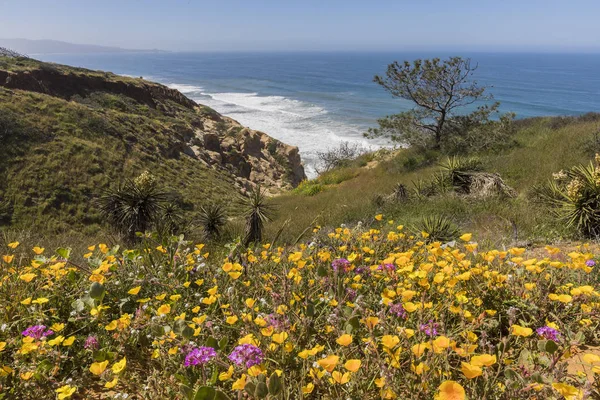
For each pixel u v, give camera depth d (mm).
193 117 46906
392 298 2223
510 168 13688
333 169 27625
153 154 33281
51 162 25875
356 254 3068
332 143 59406
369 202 13430
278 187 41156
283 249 3387
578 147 14641
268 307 2410
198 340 2127
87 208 23891
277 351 1940
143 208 9695
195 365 1758
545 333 1841
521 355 1839
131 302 2639
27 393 1810
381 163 23781
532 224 7523
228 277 2838
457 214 9633
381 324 1975
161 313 2125
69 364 2059
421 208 10758
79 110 32750
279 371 1560
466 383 1696
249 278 2834
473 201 10516
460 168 12773
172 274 2875
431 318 2121
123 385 1952
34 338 1961
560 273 2736
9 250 4797
